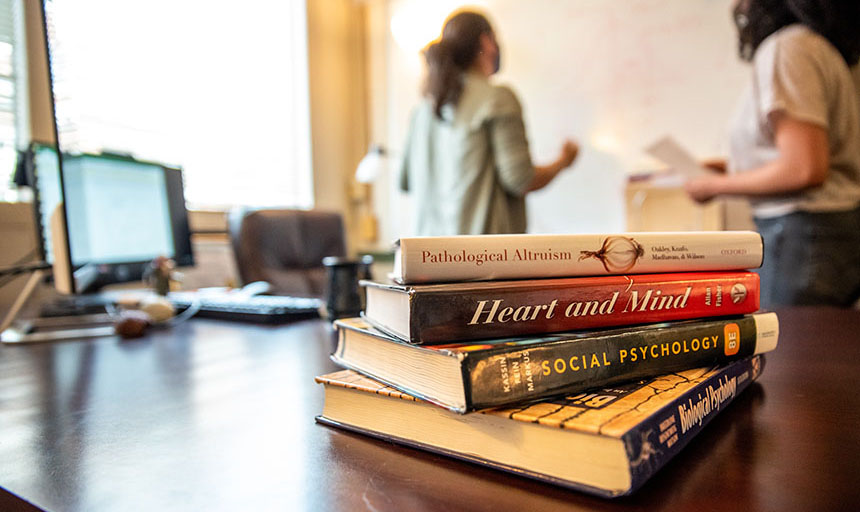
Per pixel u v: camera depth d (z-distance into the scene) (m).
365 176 2.72
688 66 2.15
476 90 1.36
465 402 0.26
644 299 0.34
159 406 0.42
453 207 1.43
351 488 0.26
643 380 0.32
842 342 0.62
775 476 0.26
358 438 0.33
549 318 0.32
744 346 0.38
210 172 2.44
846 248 1.08
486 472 0.27
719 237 0.37
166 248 1.38
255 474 0.28
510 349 0.28
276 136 2.76
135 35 2.12
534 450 0.26
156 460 0.30
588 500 0.24
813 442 0.30
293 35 2.84
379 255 3.01
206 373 0.54
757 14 1.15
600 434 0.23
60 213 0.88
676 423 0.27
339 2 3.02
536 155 2.55
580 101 2.42
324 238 1.90
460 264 0.30
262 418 0.38
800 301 1.12
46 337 0.83
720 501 0.23
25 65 1.58
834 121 1.05
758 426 0.33
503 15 2.60
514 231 1.52
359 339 0.38
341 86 3.04
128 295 1.30
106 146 2.02
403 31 2.67
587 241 0.33
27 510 0.26
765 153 1.16
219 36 2.47
